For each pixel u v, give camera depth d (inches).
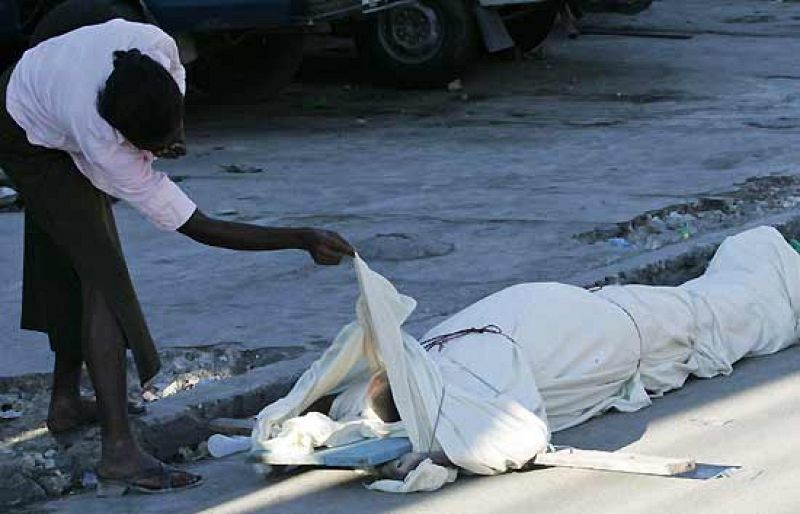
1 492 394.6
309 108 1119.0
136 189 368.8
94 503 387.5
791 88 1163.9
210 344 513.0
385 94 1179.9
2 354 503.2
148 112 353.7
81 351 400.5
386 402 393.4
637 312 456.8
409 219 711.7
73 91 363.6
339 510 370.9
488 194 770.8
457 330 429.1
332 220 715.4
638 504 366.6
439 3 1159.6
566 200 746.8
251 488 392.8
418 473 377.4
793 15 1702.8
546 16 1310.3
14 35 936.9
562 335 433.1
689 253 633.6
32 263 408.5
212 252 662.5
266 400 462.3
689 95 1137.4
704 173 815.7
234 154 926.4
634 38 1503.4
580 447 414.6
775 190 773.3
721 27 1590.8
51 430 426.9
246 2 925.8
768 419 435.8
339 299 574.2
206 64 1102.4
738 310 496.7
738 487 377.4
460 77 1243.8
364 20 1175.6
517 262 621.6
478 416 390.9
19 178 381.7
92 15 414.0
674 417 440.5
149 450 426.0
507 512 363.6
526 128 1000.9
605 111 1066.7
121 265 383.6
